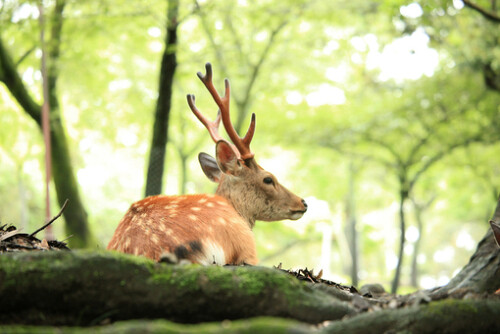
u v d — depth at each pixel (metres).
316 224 32.22
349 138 19.91
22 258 3.19
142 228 4.48
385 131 19.33
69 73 16.19
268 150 23.52
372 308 3.66
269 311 3.31
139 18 14.12
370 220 40.59
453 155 20.86
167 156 25.30
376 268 49.50
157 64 18.33
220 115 6.53
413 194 27.61
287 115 21.27
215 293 3.27
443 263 56.81
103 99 18.33
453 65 18.11
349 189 27.48
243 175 6.01
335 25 17.50
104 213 35.97
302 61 18.75
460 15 15.16
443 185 26.91
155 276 3.27
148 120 19.62
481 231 51.31
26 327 2.78
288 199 6.07
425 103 18.55
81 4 13.66
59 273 3.16
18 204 32.88
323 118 20.48
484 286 5.40
